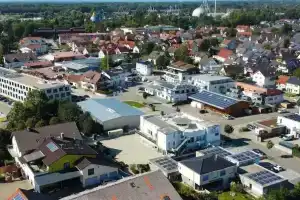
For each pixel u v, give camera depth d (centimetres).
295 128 8494
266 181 5956
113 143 7994
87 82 12369
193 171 6100
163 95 11294
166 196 5059
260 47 18650
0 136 7475
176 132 7438
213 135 7769
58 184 6162
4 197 5856
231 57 16400
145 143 7988
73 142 6869
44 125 8112
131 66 15500
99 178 6334
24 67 14850
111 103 9844
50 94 10288
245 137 8438
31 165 6331
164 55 16175
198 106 10512
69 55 16638
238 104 9919
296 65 15162
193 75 12769
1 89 11494
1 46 17438
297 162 7212
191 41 19712
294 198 5553
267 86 12569
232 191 5997
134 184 5078
